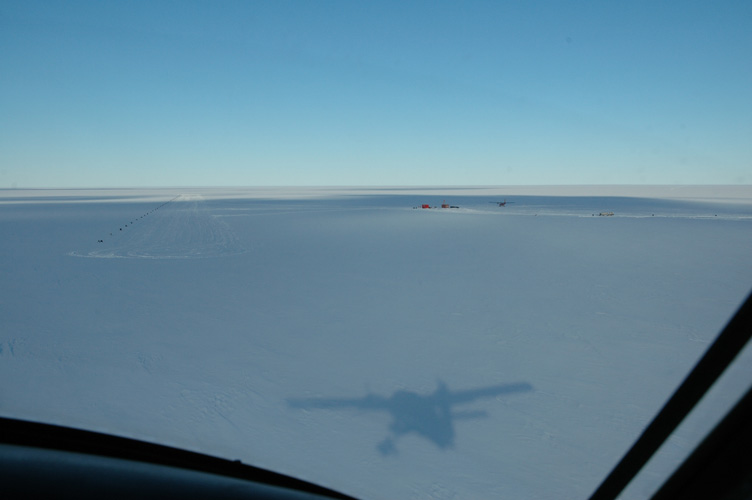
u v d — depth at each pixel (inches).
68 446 100.5
